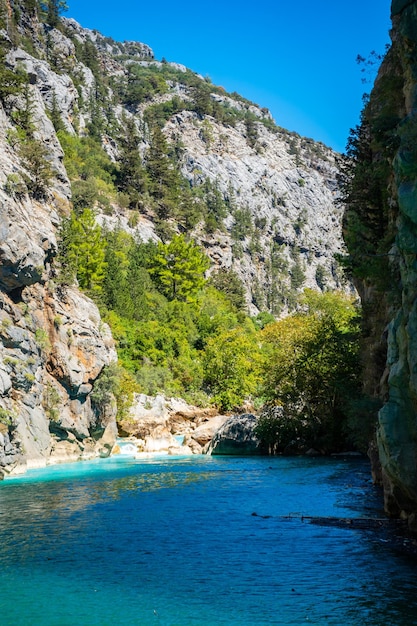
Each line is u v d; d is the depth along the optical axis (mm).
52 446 45000
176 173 154875
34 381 40875
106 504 24859
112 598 13219
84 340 48438
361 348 34969
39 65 133250
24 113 59344
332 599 12922
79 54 195375
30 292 43562
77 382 46156
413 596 12977
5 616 12219
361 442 36281
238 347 78812
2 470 34906
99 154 145000
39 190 52250
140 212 135625
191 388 75375
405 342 16859
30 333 42531
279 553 16656
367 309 30500
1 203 39969
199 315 96500
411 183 16141
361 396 28672
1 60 62438
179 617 12086
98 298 77938
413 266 16250
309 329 56094
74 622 11883
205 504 24750
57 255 50219
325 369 51562
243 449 51938
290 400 53281
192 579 14453
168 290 103438
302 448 51781
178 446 56031
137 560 16109
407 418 17062
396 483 18344
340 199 36688
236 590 13641
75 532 19469
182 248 104688
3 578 14617
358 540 17953
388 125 21578
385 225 28000
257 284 173625
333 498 26125
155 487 30078
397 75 25484
